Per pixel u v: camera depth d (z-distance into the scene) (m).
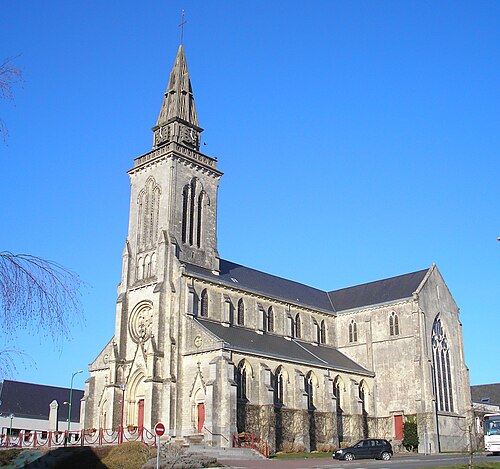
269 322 93.69
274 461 62.06
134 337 84.06
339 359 97.75
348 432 89.31
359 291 110.19
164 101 96.31
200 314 82.94
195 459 52.75
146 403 75.75
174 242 84.56
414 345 95.38
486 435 75.38
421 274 104.00
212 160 94.62
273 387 79.69
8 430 115.81
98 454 50.75
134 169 92.44
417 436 90.69
